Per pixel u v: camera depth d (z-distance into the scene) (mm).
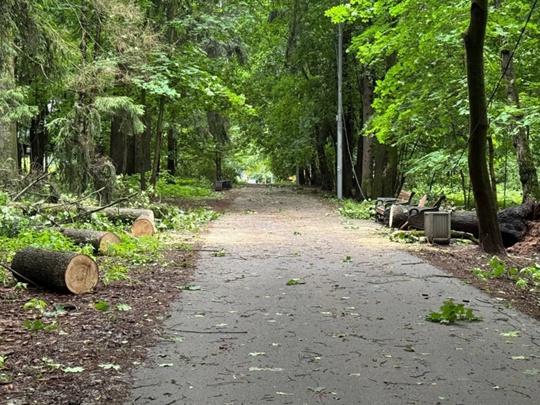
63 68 12945
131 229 13023
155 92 17266
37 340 5070
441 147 20891
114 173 15188
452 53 14289
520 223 11734
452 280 8242
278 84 32094
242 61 26422
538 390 4141
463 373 4492
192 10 22016
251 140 42406
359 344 5242
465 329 5762
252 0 24750
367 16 13906
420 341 5344
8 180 13180
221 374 4430
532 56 15562
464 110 13492
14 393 3891
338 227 16469
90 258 7090
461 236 12602
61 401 3809
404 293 7418
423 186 28266
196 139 37531
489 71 14258
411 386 4207
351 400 3945
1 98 14289
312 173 49125
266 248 11680
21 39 11617
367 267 9367
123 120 15797
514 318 6199
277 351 5016
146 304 6656
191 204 23938
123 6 14898
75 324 5672
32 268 7023
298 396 4008
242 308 6582
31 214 11875
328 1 25609
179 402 3881
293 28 27688
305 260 10109
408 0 12477
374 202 21453
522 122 12711
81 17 16781
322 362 4734
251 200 28922
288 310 6508
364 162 27047
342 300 7023
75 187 14664
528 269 8836
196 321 5988
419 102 14891
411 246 11906
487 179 10531
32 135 26734
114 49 17125
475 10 9609
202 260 10016
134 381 4242
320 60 30078
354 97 30828
